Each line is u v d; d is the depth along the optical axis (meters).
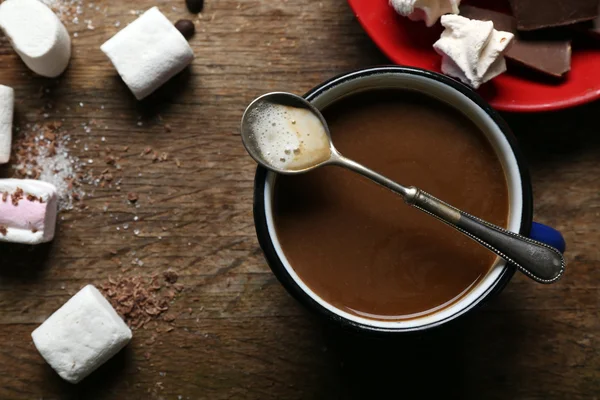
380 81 0.37
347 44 0.42
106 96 0.42
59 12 0.42
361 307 0.37
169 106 0.42
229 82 0.42
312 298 0.36
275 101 0.37
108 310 0.41
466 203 0.37
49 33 0.41
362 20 0.40
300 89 0.42
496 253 0.35
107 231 0.42
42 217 0.41
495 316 0.42
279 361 0.42
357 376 0.42
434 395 0.42
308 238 0.37
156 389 0.42
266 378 0.42
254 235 0.42
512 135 0.36
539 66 0.40
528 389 0.42
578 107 0.42
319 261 0.37
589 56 0.41
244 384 0.42
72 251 0.42
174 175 0.42
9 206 0.41
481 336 0.42
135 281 0.42
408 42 0.41
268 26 0.42
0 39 0.42
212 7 0.42
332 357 0.42
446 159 0.37
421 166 0.37
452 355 0.42
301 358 0.42
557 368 0.42
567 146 0.42
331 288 0.37
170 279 0.42
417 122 0.37
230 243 0.42
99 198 0.42
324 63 0.42
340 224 0.37
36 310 0.42
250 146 0.36
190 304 0.42
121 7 0.42
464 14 0.41
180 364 0.42
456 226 0.35
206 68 0.42
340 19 0.42
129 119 0.42
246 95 0.42
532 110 0.40
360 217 0.37
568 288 0.42
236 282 0.42
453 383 0.42
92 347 0.40
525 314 0.42
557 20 0.40
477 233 0.35
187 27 0.42
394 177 0.37
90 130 0.42
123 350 0.42
